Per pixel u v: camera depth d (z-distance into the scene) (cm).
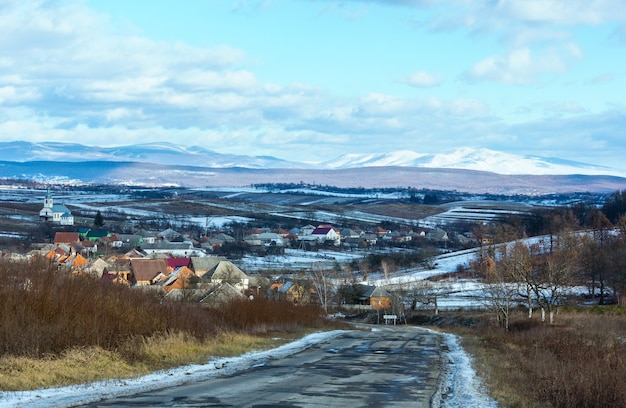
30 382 1789
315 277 10344
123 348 2489
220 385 1980
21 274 2711
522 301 8038
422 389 2023
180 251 15525
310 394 1836
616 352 2472
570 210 18312
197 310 4028
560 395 1677
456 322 8231
